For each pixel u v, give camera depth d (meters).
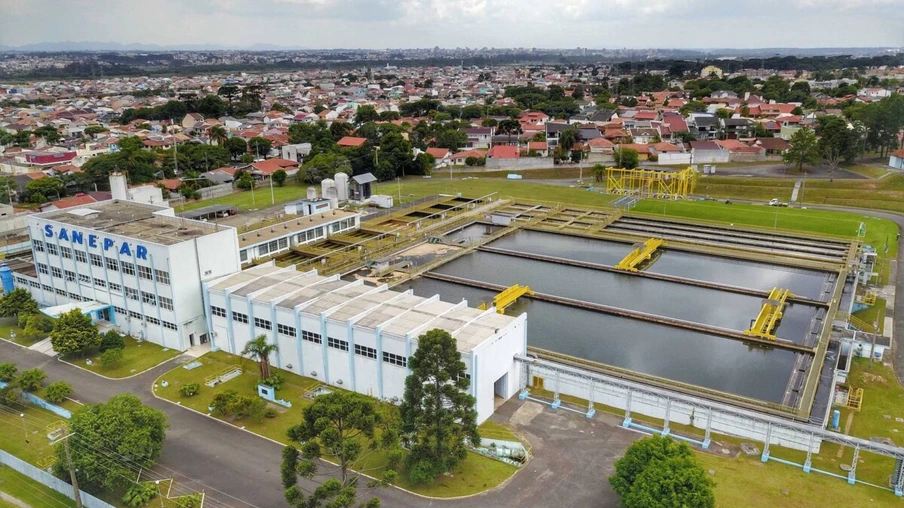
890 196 153.00
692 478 45.56
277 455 59.12
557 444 59.78
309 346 72.06
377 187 181.25
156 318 82.12
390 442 50.69
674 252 123.38
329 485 44.94
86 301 90.50
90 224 89.44
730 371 75.38
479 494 53.03
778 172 180.25
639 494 45.88
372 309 71.25
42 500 53.53
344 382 70.44
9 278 100.38
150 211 98.44
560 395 69.25
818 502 51.34
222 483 55.00
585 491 53.16
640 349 81.38
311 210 142.88
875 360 77.19
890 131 184.88
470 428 53.69
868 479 54.53
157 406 67.56
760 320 87.00
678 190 167.88
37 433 63.56
